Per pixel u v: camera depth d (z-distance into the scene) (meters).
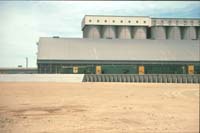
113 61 59.84
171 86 41.44
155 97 24.45
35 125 12.07
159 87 38.38
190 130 11.11
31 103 19.66
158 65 60.72
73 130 11.18
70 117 14.16
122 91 30.62
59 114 15.09
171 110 16.64
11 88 32.84
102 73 59.16
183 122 12.77
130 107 17.92
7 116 14.33
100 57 60.38
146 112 15.90
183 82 54.44
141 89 34.09
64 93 27.19
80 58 59.47
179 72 60.97
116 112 15.89
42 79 50.28
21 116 14.34
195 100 22.11
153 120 13.41
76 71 58.81
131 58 60.81
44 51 60.62
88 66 59.16
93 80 52.78
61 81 50.72
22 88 33.16
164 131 10.98
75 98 23.05
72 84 42.66
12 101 20.83
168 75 54.84
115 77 53.81
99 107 17.88
